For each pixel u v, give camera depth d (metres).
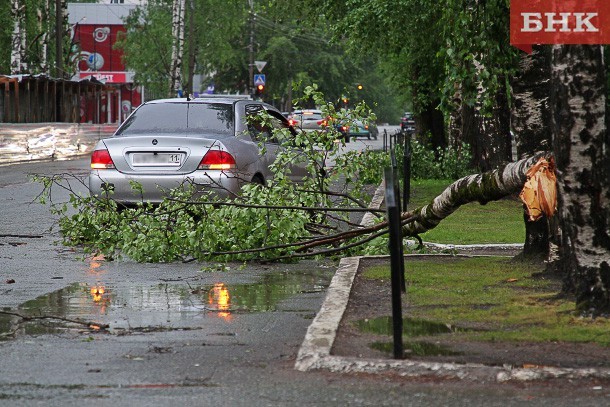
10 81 52.91
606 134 9.89
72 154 52.59
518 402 7.58
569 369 8.16
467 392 7.85
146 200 18.41
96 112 67.56
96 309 11.45
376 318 10.41
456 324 10.02
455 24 13.63
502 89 26.89
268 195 15.42
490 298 11.39
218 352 9.23
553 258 12.77
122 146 18.52
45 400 7.60
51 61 76.69
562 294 11.18
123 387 7.99
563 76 9.84
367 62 132.38
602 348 8.97
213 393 7.80
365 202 17.52
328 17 36.84
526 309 10.66
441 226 20.12
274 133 16.75
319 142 16.64
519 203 25.50
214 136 18.78
